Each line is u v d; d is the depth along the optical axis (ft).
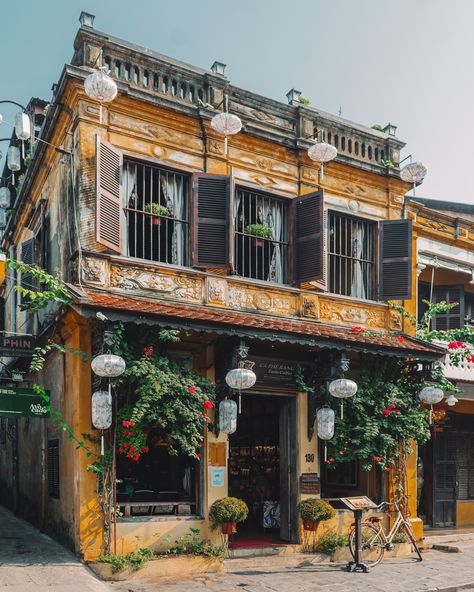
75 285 32.73
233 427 34.40
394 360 41.47
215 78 38.73
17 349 37.73
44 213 40.83
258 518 42.42
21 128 33.60
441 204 63.26
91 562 30.17
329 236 43.21
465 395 49.96
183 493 34.99
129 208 35.60
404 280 43.50
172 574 31.81
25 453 45.96
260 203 40.55
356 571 34.65
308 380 39.17
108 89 30.83
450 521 52.26
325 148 37.96
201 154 37.99
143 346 32.12
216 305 36.76
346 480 44.32
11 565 29.63
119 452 32.37
